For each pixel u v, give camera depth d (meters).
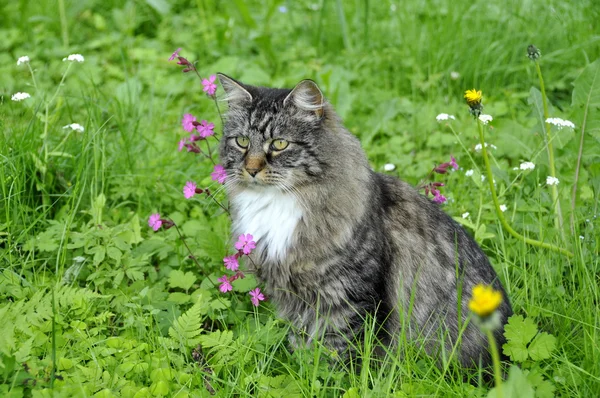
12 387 3.71
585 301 4.65
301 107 4.46
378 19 9.17
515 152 6.55
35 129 5.80
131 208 6.00
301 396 4.04
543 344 4.16
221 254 5.25
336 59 8.39
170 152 6.53
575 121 5.53
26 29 8.91
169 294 5.02
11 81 7.82
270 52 8.40
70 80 7.98
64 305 4.31
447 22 8.14
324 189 4.39
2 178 5.12
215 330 4.93
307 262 4.38
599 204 5.53
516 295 4.92
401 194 4.69
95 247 5.08
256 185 4.47
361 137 7.16
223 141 4.74
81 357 4.24
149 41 8.95
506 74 7.76
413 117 7.27
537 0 8.46
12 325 3.89
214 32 8.91
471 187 6.16
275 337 4.49
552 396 3.88
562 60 7.80
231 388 4.12
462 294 4.54
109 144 6.36
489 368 4.54
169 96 7.83
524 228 5.34
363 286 4.38
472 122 7.15
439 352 4.48
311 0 9.67
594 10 8.16
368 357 4.11
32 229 5.38
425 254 4.55
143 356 4.38
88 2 9.34
